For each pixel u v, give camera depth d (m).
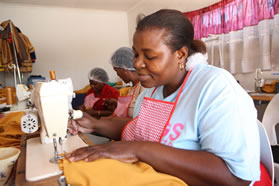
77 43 5.14
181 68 0.74
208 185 0.58
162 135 0.74
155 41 0.63
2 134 1.15
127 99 1.84
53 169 0.64
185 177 0.58
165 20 0.64
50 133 0.73
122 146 0.64
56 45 4.93
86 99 2.97
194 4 3.95
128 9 5.44
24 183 0.59
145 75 0.70
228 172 0.57
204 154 0.59
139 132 0.83
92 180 0.54
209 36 3.63
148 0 4.75
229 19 3.28
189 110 0.69
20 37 3.50
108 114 2.42
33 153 0.79
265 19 2.83
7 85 4.40
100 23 5.38
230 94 0.61
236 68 3.31
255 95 2.58
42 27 4.77
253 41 3.04
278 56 2.78
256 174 0.58
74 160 0.65
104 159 0.62
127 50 1.78
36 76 3.89
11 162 0.73
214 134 0.60
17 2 4.42
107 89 2.73
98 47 5.40
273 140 1.43
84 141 0.92
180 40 0.66
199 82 0.71
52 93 0.72
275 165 1.04
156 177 0.56
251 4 2.98
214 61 3.65
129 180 0.55
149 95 0.96
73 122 1.03
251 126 0.58
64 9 4.95
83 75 5.25
